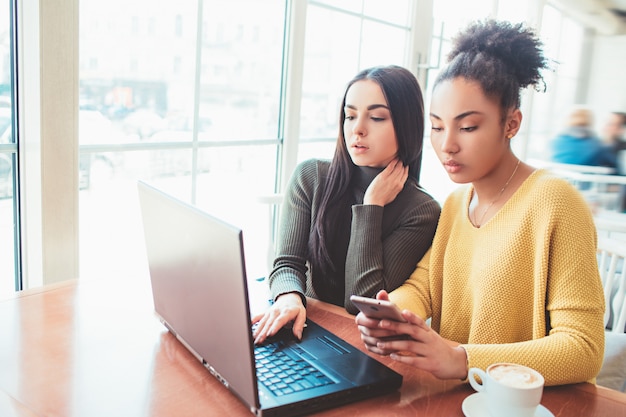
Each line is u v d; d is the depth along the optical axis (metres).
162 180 1.94
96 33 1.64
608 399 0.89
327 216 1.39
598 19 3.27
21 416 0.77
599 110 3.29
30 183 1.50
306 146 2.50
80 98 1.64
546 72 1.06
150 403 0.82
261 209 2.32
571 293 0.95
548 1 3.42
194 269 0.87
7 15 1.43
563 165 3.37
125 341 1.02
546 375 0.90
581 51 3.37
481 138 1.00
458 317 1.14
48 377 0.88
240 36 2.10
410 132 1.34
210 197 2.14
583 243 0.96
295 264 1.39
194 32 1.93
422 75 2.96
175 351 0.99
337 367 0.93
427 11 2.88
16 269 1.59
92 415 0.78
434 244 1.21
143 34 1.77
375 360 0.96
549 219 0.98
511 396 0.75
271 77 2.27
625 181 3.21
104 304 1.19
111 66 1.70
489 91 0.98
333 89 2.55
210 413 0.80
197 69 1.97
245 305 0.74
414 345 0.88
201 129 2.04
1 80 1.45
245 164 2.25
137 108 1.81
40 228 1.51
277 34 2.25
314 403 0.81
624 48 3.23
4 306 1.16
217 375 0.87
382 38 2.73
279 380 0.87
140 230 1.89
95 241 1.76
